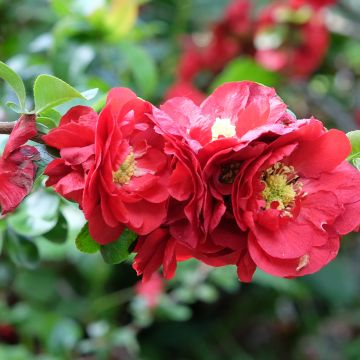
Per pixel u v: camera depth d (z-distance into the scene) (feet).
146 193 1.22
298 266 1.24
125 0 1.94
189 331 2.72
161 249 1.27
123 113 1.22
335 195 1.25
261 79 2.56
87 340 2.27
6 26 2.52
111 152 1.20
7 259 2.20
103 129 1.19
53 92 1.24
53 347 2.11
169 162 1.23
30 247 1.63
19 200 1.23
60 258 2.31
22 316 2.18
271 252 1.22
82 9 1.94
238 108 1.27
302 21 2.46
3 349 2.10
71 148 1.21
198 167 1.18
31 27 2.53
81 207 1.21
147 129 1.24
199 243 1.22
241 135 1.23
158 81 2.54
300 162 1.27
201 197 1.19
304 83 2.73
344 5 2.92
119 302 2.36
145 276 1.28
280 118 1.24
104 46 2.02
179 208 1.23
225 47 2.55
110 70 2.06
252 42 2.55
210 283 2.44
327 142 1.25
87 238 1.29
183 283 2.20
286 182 1.26
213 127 1.24
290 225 1.25
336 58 2.96
